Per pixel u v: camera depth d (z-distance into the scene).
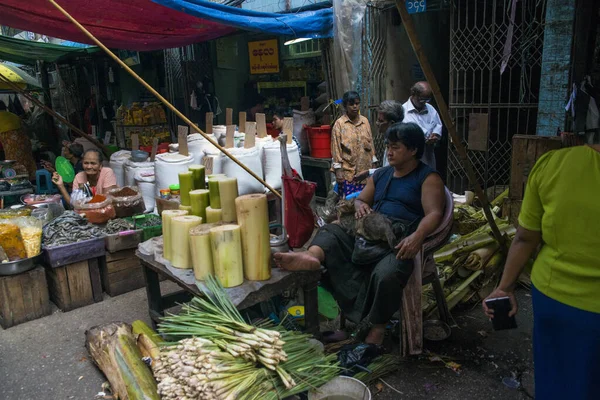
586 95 3.73
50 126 12.02
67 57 9.91
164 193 4.51
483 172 5.84
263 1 7.55
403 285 2.69
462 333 3.20
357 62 5.84
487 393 2.59
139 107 9.05
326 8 6.58
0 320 3.66
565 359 1.76
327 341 3.10
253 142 5.15
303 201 2.83
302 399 2.49
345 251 2.98
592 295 1.65
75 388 2.80
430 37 6.64
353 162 5.02
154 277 3.34
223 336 2.30
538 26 4.86
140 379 2.36
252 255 2.59
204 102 8.49
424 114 4.54
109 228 4.04
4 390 2.81
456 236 4.16
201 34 6.66
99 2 4.89
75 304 3.88
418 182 2.80
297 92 8.36
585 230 1.64
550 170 1.75
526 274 3.75
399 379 2.73
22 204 4.62
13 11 4.88
